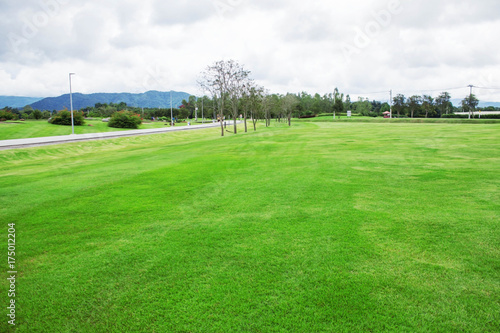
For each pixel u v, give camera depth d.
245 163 13.57
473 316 3.34
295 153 16.67
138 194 8.48
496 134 23.86
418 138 22.31
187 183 9.71
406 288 3.82
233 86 44.31
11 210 7.31
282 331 3.21
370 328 3.21
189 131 57.09
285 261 4.52
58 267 4.57
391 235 5.27
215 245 5.11
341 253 4.71
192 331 3.25
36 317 3.53
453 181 8.96
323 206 6.95
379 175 10.12
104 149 33.03
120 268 4.49
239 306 3.60
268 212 6.65
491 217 5.92
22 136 43.81
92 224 6.25
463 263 4.33
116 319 3.47
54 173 13.31
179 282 4.10
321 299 3.67
